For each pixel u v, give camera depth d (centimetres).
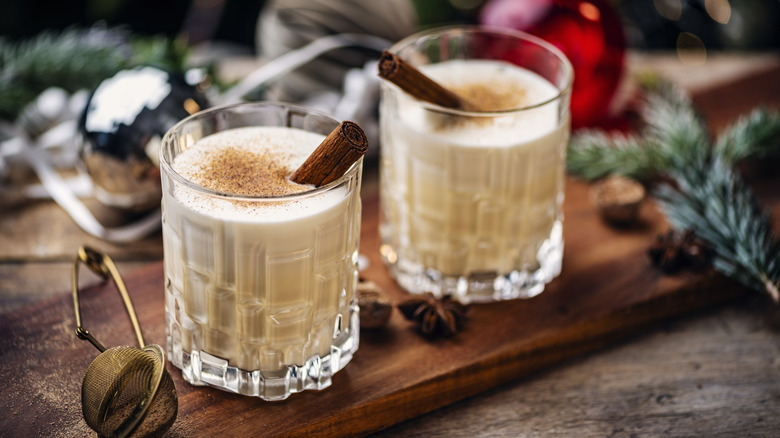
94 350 59
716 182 68
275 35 77
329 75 76
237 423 56
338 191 55
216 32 102
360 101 72
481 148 59
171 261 56
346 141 54
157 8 101
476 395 60
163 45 74
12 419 56
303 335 56
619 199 69
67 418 56
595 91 74
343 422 57
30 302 63
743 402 60
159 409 54
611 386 61
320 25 75
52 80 73
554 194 63
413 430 58
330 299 57
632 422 59
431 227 62
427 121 60
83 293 63
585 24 72
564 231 69
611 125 78
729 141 72
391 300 63
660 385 61
